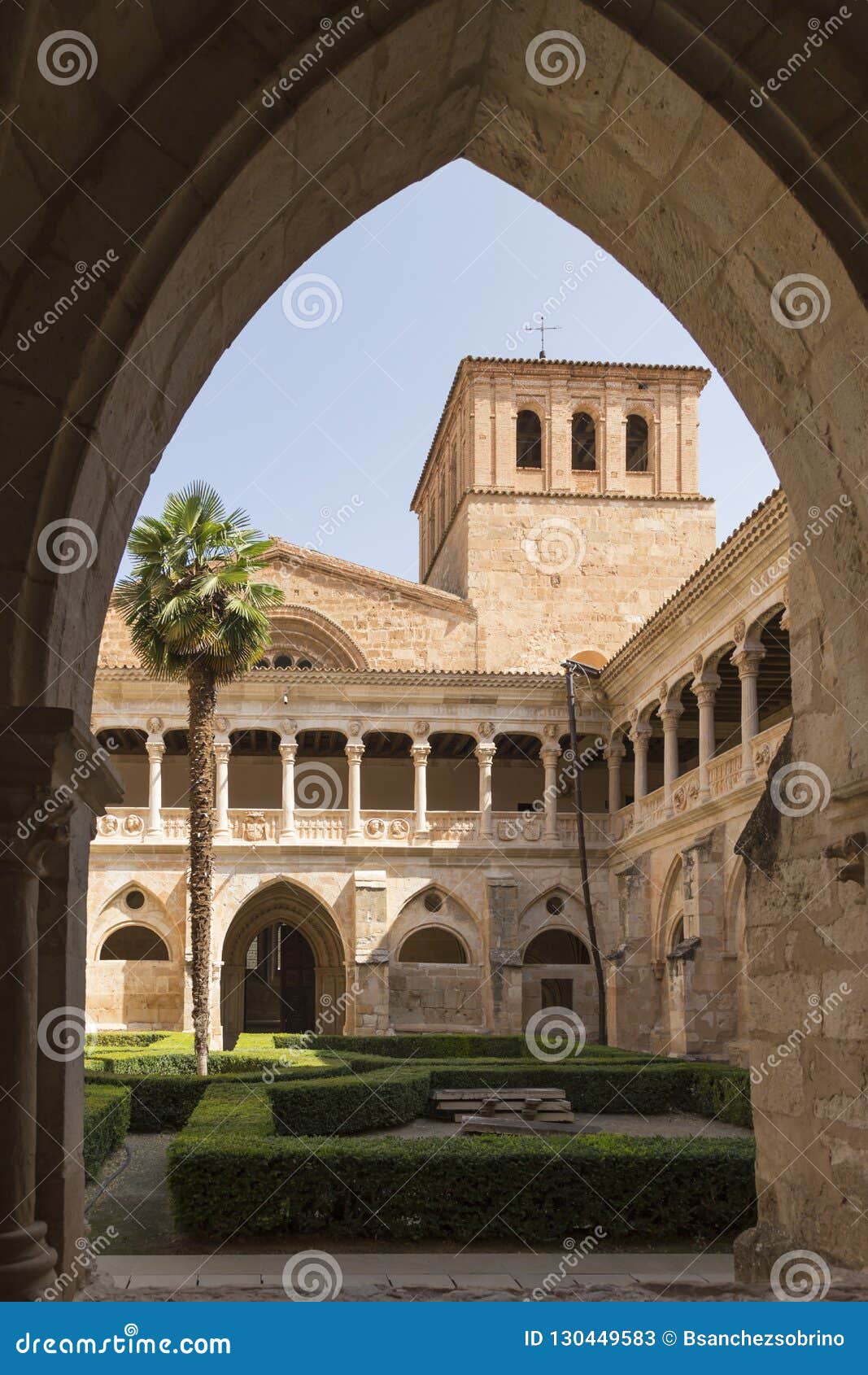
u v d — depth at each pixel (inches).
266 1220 498.0
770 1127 292.8
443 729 1540.4
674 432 1851.6
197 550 1059.9
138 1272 437.7
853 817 249.8
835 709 267.1
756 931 303.6
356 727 1530.5
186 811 1509.6
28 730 196.9
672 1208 515.5
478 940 1510.8
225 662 1060.5
